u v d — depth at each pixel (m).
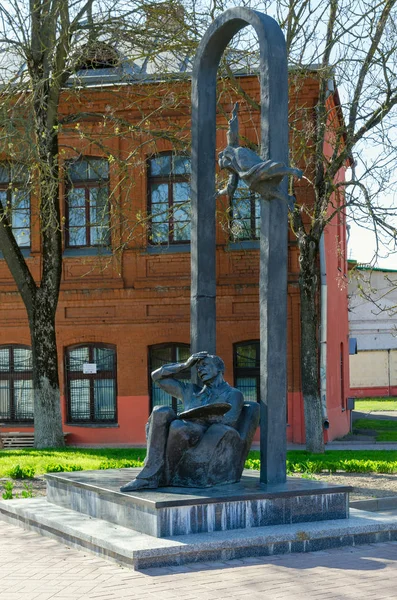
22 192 19.78
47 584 7.27
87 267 24.34
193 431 9.16
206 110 10.79
